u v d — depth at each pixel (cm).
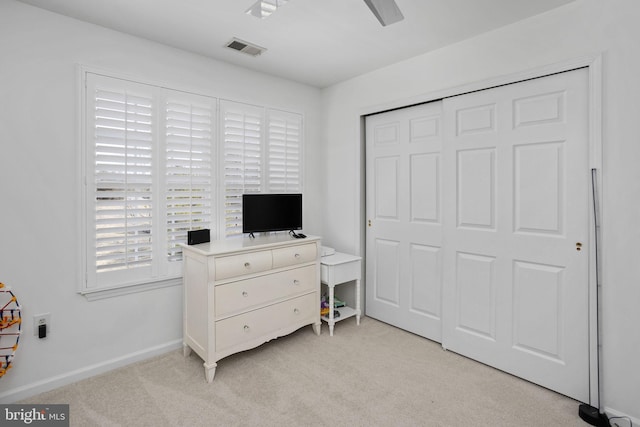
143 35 235
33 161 201
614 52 180
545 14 204
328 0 194
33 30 199
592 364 191
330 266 289
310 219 354
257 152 305
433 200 275
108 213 225
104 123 224
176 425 177
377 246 322
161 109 248
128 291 238
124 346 238
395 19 152
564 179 203
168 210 253
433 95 263
